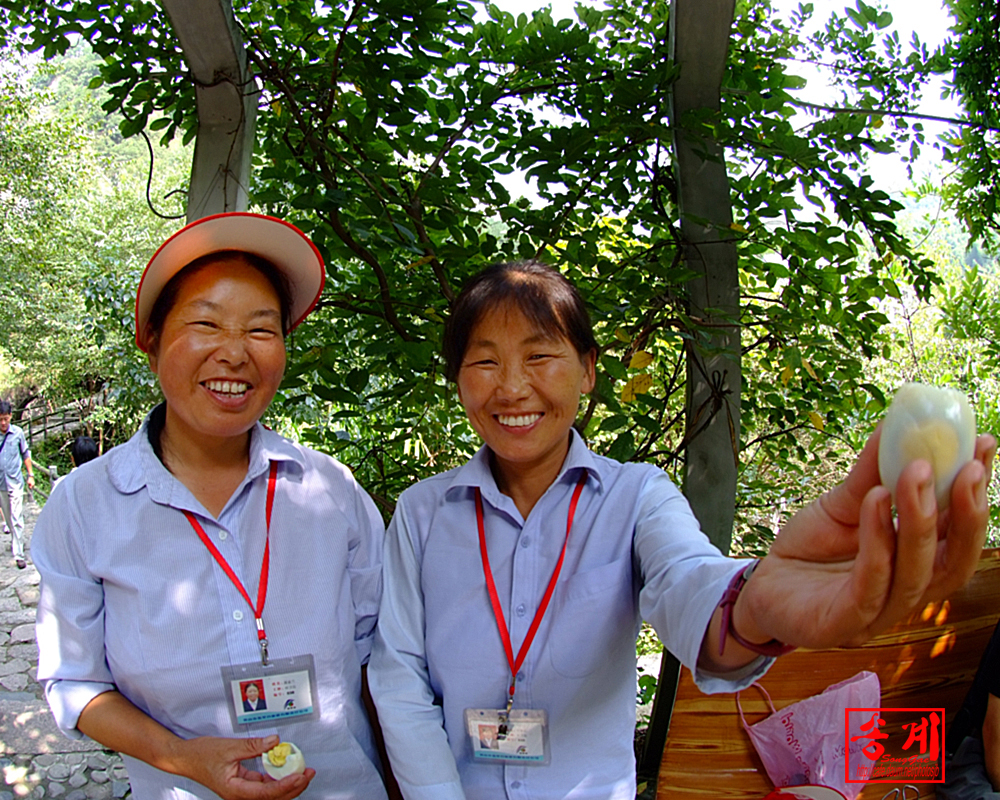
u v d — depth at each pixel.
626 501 1.26
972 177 3.40
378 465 3.02
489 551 1.29
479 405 1.24
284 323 1.35
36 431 18.47
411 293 2.72
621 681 1.24
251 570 1.28
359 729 1.36
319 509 1.36
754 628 0.77
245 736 1.24
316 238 2.46
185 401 1.21
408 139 2.54
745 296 3.06
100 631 1.24
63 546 1.24
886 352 2.97
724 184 2.70
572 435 1.32
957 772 1.82
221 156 2.27
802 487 4.05
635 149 2.81
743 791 1.75
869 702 1.74
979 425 4.62
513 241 2.69
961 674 1.92
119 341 11.25
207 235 1.18
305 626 1.28
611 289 2.64
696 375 2.79
